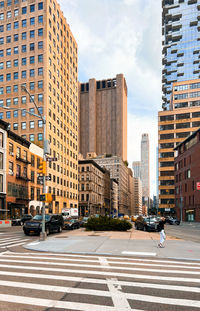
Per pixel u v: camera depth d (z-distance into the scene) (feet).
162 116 303.68
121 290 19.48
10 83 191.21
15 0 198.90
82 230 85.35
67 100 235.81
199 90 305.73
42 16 190.29
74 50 264.93
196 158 182.19
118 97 611.06
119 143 590.96
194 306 16.48
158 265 28.94
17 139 145.28
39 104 182.80
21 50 192.24
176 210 236.02
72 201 236.43
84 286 20.40
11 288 19.89
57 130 205.87
